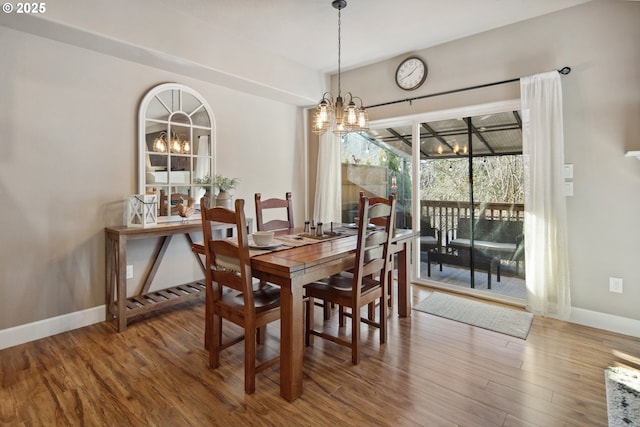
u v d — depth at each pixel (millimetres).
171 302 2898
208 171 3512
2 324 2320
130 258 2998
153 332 2570
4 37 2270
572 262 2803
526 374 1996
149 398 1761
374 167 4172
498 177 3291
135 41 2570
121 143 2863
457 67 3369
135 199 2809
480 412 1660
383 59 3883
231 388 1855
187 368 2053
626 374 1991
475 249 3463
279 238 2475
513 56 3043
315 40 3365
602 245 2670
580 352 2264
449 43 3408
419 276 3850
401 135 3895
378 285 2344
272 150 4219
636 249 2539
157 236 2943
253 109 3965
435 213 3705
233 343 2121
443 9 2779
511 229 3244
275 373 2021
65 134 2561
